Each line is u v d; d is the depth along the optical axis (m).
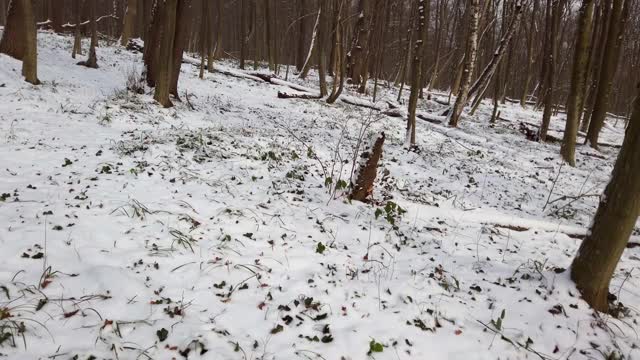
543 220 8.25
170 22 12.41
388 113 19.78
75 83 14.79
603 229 4.70
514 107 29.67
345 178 8.71
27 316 3.58
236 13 41.25
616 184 4.57
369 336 3.99
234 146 9.70
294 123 14.98
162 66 12.75
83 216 5.32
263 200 6.70
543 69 29.39
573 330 4.45
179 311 3.92
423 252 5.96
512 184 11.18
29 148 7.74
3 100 10.57
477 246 6.39
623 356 4.20
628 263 6.49
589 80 20.50
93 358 3.28
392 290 4.77
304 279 4.76
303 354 3.66
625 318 4.90
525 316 4.61
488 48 31.08
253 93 20.50
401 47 34.62
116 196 6.05
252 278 4.62
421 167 11.29
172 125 10.87
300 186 7.64
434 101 27.05
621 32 17.95
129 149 8.28
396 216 7.09
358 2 28.73
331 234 5.97
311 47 28.53
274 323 4.00
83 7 29.38
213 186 6.96
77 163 7.25
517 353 4.07
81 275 4.18
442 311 4.53
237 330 3.84
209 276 4.54
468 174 11.49
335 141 12.78
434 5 36.78
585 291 4.90
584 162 16.00
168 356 3.43
